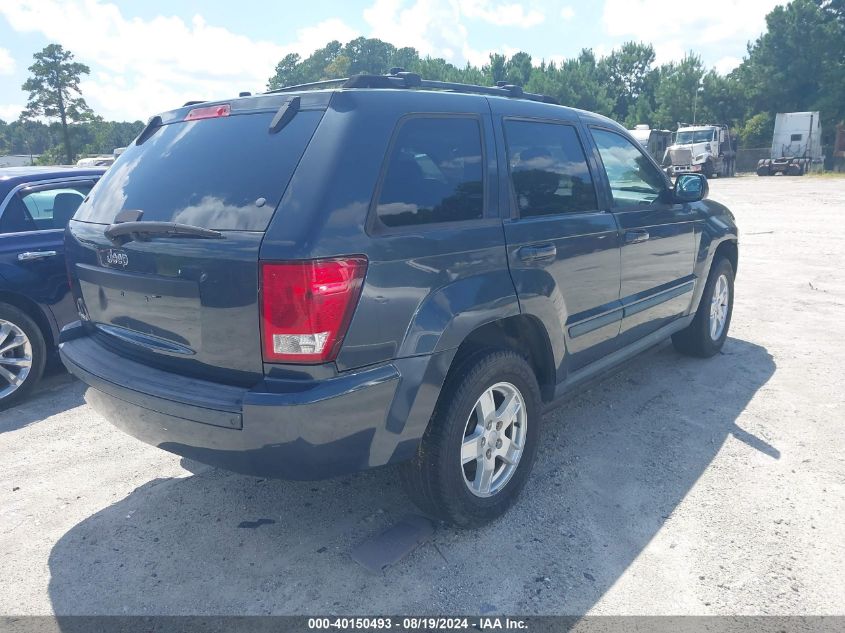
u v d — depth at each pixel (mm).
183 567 2938
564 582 2762
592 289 3766
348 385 2463
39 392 5203
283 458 2461
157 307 2760
